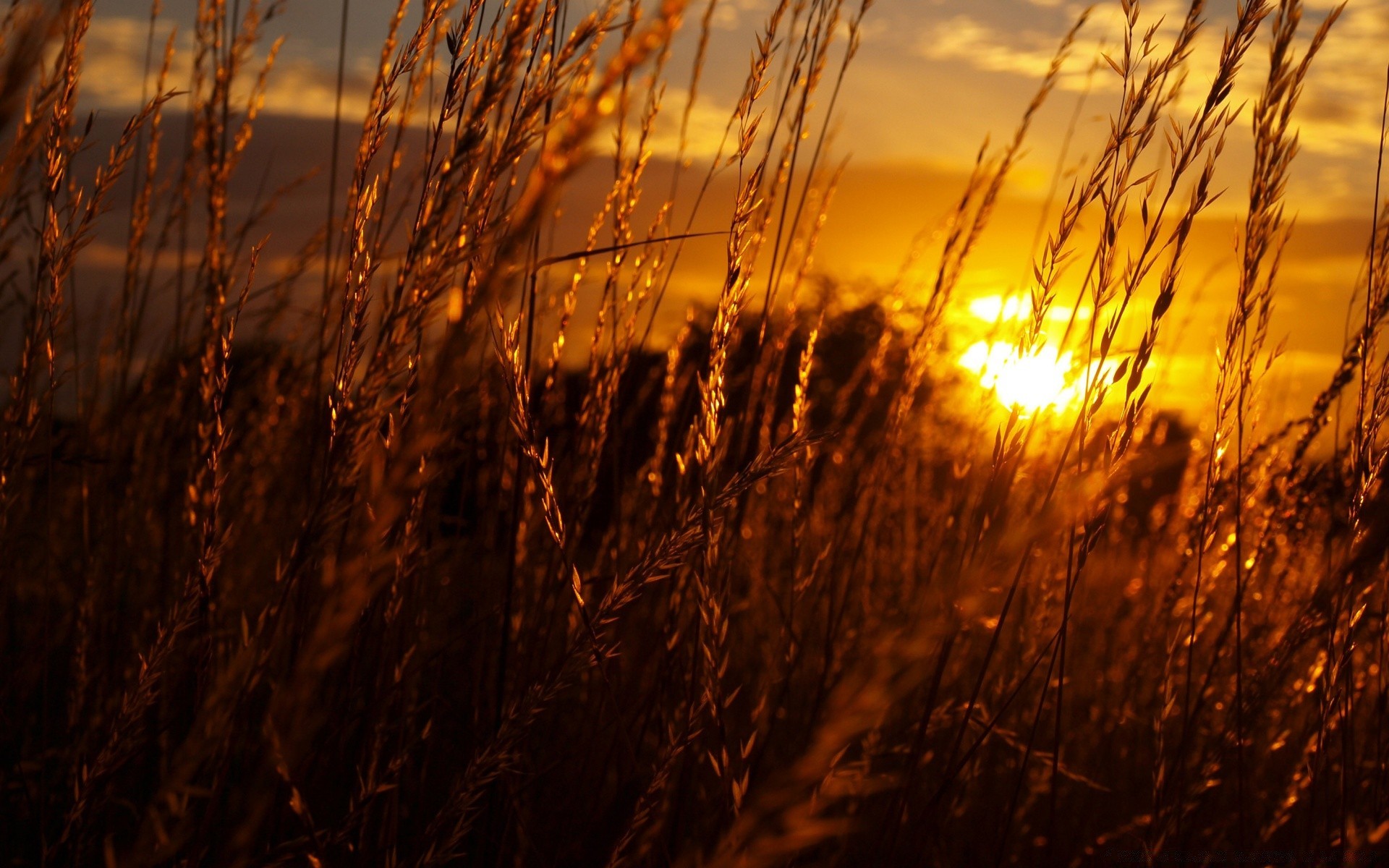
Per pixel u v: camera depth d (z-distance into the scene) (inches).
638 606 41.4
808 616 44.7
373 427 28.1
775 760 41.4
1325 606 36.7
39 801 37.8
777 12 38.1
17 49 24.1
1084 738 48.9
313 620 34.5
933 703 36.3
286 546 43.8
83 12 35.9
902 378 46.0
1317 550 40.4
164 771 35.6
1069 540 37.6
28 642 40.6
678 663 39.4
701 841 36.7
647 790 33.5
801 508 39.9
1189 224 34.5
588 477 41.3
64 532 46.6
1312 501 40.3
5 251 36.4
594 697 41.4
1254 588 42.8
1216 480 37.3
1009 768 46.1
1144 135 35.4
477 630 42.3
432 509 41.2
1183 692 42.7
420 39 34.6
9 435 36.0
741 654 47.5
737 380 43.7
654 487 40.9
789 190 43.4
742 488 32.5
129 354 45.9
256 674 31.8
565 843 38.4
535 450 33.6
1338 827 38.1
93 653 40.5
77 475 44.2
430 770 41.8
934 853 40.6
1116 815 45.6
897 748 39.2
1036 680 46.7
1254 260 36.5
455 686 43.6
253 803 27.0
